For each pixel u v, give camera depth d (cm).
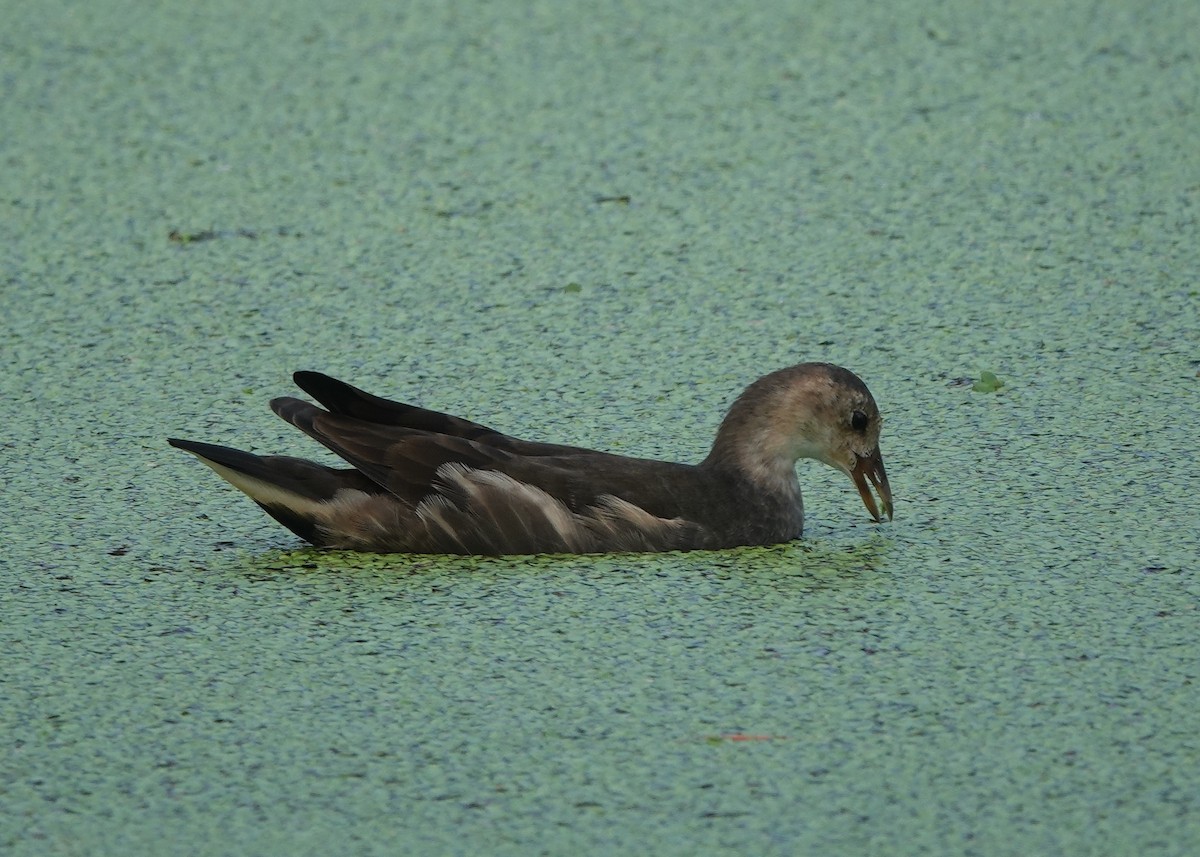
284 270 1606
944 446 1273
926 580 1080
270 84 2030
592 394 1367
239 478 1112
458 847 806
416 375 1405
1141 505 1170
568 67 2062
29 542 1140
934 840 806
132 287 1574
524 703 935
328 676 966
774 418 1141
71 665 980
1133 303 1498
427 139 1884
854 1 2266
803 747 888
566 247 1644
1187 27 2133
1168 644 987
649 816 829
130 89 2020
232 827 823
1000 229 1648
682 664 976
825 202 1719
